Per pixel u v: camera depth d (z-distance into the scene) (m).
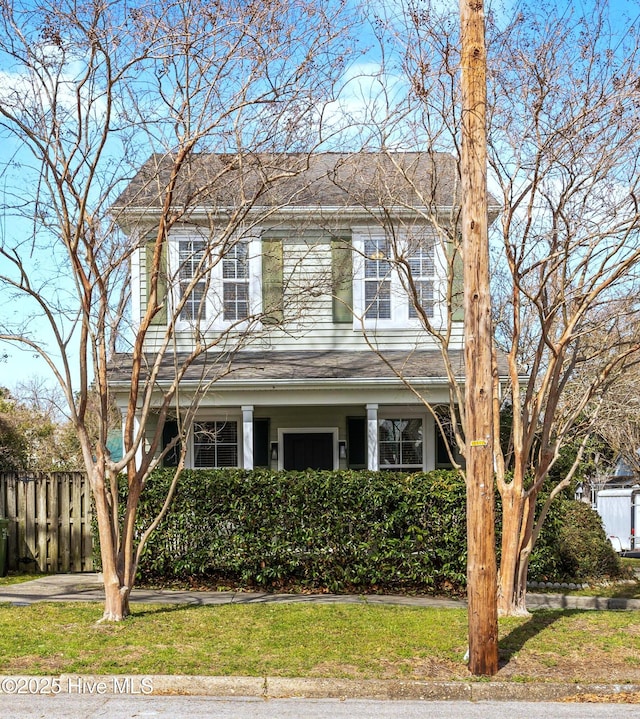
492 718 6.72
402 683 7.39
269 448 17.58
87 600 11.15
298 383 15.26
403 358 16.50
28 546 14.32
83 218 9.22
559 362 10.02
